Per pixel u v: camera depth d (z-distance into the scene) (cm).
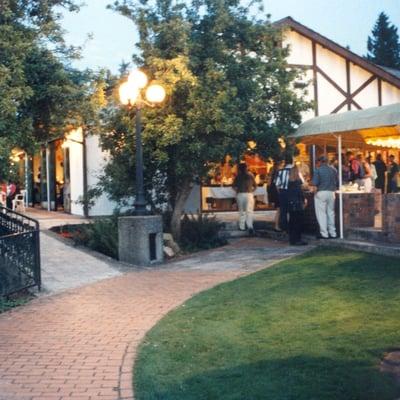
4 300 946
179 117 1491
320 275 966
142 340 713
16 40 1077
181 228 1616
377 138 1454
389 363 563
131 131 1471
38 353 678
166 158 1452
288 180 1449
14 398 544
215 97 1434
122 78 1520
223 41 1549
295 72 1605
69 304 922
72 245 1519
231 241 1608
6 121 1030
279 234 1566
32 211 2570
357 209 1334
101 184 1595
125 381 579
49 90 1141
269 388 520
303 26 2178
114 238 1432
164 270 1215
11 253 973
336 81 2241
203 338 693
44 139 1267
